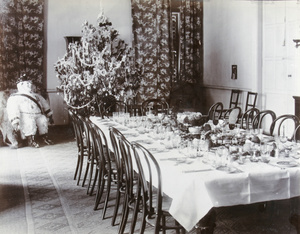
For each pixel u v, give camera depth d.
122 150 3.54
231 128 5.20
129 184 3.46
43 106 8.48
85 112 7.18
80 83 6.97
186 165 3.18
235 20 8.85
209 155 3.46
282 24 7.32
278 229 3.52
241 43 8.66
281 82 7.45
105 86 6.85
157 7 10.08
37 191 4.97
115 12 9.94
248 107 8.47
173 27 10.38
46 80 9.62
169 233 3.53
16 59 9.11
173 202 2.90
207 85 10.41
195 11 10.31
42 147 7.77
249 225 3.62
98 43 7.44
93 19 9.80
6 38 8.86
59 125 9.78
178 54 10.43
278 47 7.48
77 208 4.33
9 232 3.66
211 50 10.07
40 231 3.69
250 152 3.37
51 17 9.51
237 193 2.87
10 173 5.85
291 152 3.51
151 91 10.23
